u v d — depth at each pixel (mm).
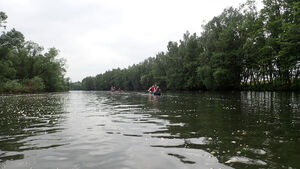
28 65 66688
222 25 51031
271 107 13164
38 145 5512
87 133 6883
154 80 91750
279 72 37000
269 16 36594
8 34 49125
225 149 4867
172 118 9742
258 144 5211
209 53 52125
